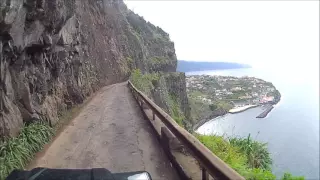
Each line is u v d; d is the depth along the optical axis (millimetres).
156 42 98062
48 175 3551
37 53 10305
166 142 7113
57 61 13227
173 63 100938
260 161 8438
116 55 48625
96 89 28422
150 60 81125
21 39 8156
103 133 9992
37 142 8078
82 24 24484
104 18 45594
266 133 52312
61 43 13523
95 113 14680
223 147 8023
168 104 49531
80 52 20094
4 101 7430
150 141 8570
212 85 152750
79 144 8664
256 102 122625
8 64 7836
